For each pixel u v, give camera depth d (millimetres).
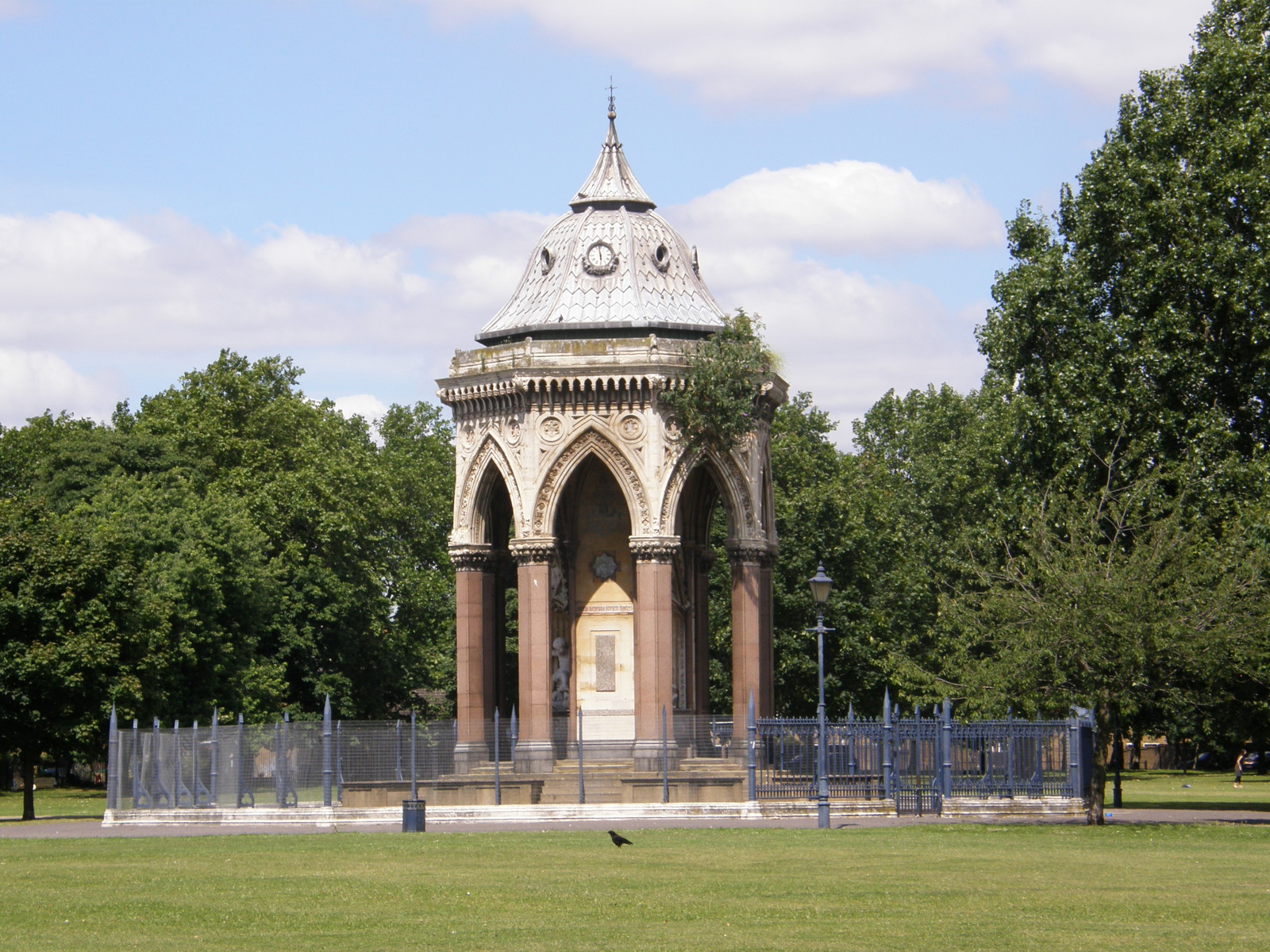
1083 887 41156
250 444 123438
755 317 81688
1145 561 66000
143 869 48188
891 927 34500
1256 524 69438
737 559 81750
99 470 113312
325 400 136500
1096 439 77750
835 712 111688
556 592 82812
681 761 75562
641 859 49125
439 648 137000
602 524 83938
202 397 126000
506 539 86938
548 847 53812
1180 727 85375
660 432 78875
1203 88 81000
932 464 121500
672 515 78812
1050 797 68000
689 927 34781
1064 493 72938
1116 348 78125
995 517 81500
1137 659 62719
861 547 112750
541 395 79312
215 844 57781
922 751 68688
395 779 72000
